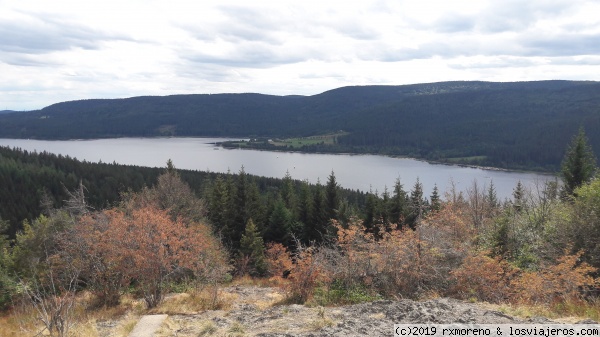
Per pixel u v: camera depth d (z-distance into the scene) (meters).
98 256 11.73
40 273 13.95
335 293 10.65
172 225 12.70
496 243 14.46
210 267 13.80
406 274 10.95
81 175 72.88
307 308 8.94
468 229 16.98
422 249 11.27
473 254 11.55
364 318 7.24
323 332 6.48
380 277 11.16
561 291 9.05
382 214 32.66
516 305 8.13
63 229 18.19
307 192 38.62
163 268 11.14
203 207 31.89
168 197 26.92
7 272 17.11
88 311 10.20
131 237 11.24
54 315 6.95
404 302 8.02
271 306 9.94
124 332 7.64
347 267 11.30
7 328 9.12
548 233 14.22
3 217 51.62
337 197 35.78
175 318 8.73
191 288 13.16
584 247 11.84
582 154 25.72
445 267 10.83
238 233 34.12
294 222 35.38
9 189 60.81
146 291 10.88
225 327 7.43
